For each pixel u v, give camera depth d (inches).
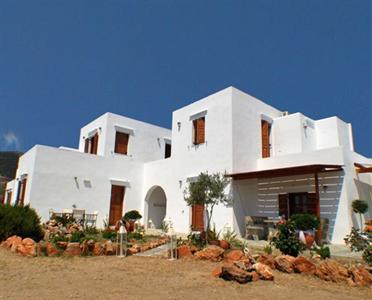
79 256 357.1
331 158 528.7
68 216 592.1
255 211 611.2
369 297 230.4
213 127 652.1
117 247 385.7
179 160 724.0
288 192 576.4
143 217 806.5
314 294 232.7
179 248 366.9
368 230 459.5
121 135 878.4
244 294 225.8
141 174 840.3
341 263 305.4
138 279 262.1
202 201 471.5
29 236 421.4
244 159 617.6
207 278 267.6
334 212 509.7
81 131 990.4
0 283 235.3
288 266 294.2
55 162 698.2
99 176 762.2
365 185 587.8
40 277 258.8
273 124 709.9
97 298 202.8
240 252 336.2
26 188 685.3
